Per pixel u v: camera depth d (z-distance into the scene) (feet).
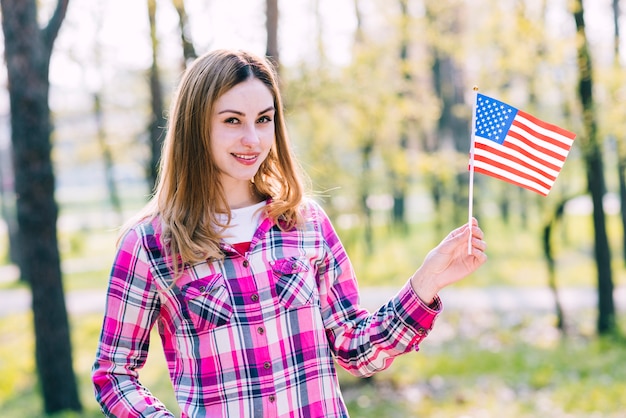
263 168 6.94
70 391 29.43
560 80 38.86
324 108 32.19
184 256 6.29
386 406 28.94
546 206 44.88
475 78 45.39
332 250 6.90
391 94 32.99
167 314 6.49
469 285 58.95
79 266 81.41
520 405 28.19
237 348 6.21
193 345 6.29
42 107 27.45
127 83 62.13
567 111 39.34
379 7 41.37
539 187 7.36
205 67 6.50
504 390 30.91
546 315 48.29
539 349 39.17
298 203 6.81
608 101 38.22
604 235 42.14
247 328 6.24
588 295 54.19
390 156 34.19
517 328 45.11
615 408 26.55
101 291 64.13
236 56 6.54
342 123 34.17
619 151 40.70
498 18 38.55
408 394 30.68
